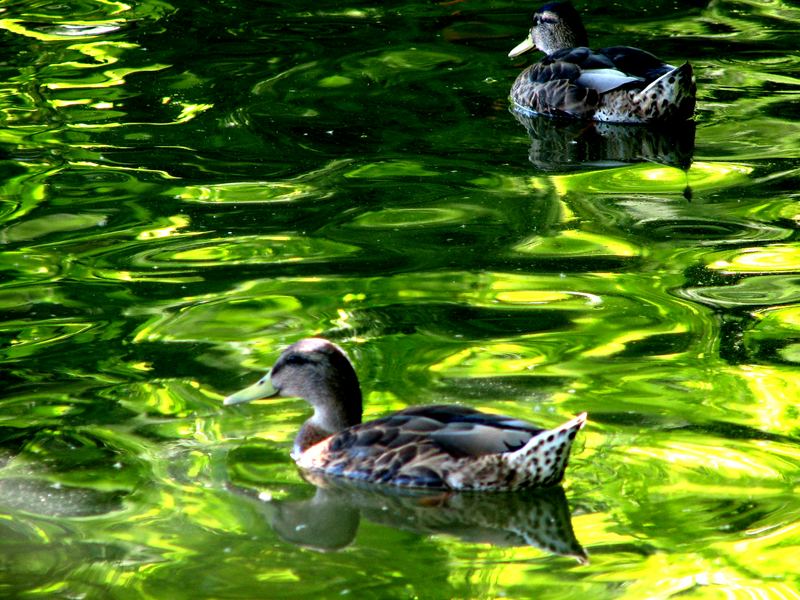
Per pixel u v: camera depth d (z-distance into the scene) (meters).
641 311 13.35
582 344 12.58
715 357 12.23
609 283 14.09
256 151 18.50
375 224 15.89
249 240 15.39
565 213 16.25
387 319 13.21
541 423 10.97
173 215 16.23
